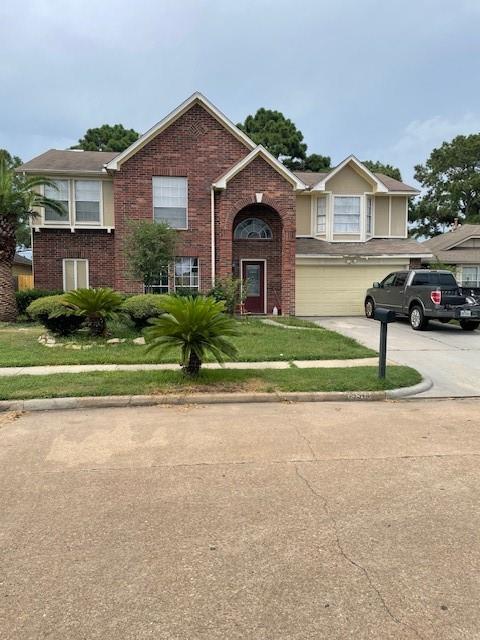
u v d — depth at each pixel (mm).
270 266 20000
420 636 2416
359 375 8484
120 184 18109
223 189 17938
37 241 18797
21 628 2479
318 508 3793
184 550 3207
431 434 5719
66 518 3648
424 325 14906
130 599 2705
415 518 3629
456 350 11648
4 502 3916
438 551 3186
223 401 7293
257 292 20062
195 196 18516
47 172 18469
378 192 20859
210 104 18297
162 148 18281
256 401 7352
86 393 7234
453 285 15891
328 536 3373
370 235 21422
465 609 2613
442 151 52938
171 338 8141
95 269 19078
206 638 2406
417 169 55406
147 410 6863
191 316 7918
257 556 3131
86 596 2734
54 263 18906
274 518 3637
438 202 53031
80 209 18984
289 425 6102
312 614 2574
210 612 2596
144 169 18219
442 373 9281
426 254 19766
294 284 18531
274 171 18172
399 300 16141
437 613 2582
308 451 5117
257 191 18156
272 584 2836
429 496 4004
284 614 2576
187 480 4348
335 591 2768
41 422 6262
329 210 20766
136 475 4469
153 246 16469
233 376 8383
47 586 2826
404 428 5977
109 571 2973
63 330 12570
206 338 8062
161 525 3539
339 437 5594
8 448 5223
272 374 8586
